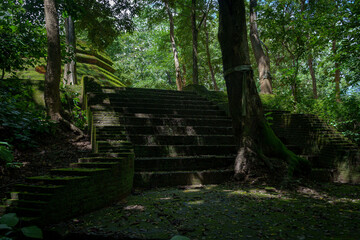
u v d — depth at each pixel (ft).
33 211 9.24
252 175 18.86
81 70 48.34
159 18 58.95
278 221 10.34
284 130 29.40
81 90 32.48
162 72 102.12
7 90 23.70
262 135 19.86
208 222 10.14
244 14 20.27
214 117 29.99
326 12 27.99
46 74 24.62
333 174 21.86
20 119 20.22
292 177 18.42
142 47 97.76
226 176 19.48
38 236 7.09
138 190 16.46
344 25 25.70
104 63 58.18
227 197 14.35
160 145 21.71
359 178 20.68
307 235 8.80
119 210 11.64
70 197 10.41
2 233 8.61
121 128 21.22
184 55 73.46
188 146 22.33
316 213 11.51
